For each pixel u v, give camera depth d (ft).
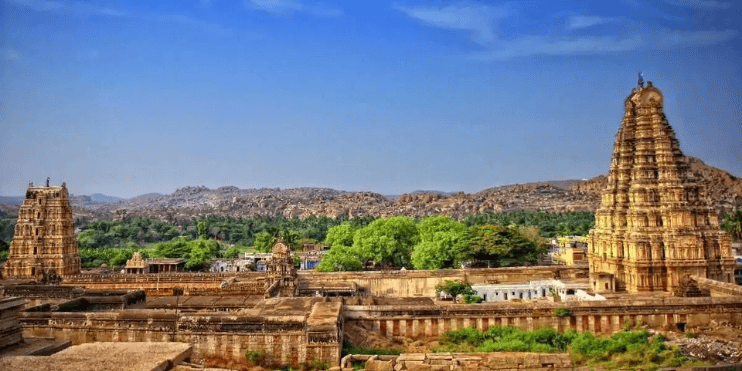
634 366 178.09
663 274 279.49
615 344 196.54
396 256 495.00
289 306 218.38
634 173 295.07
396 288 345.72
